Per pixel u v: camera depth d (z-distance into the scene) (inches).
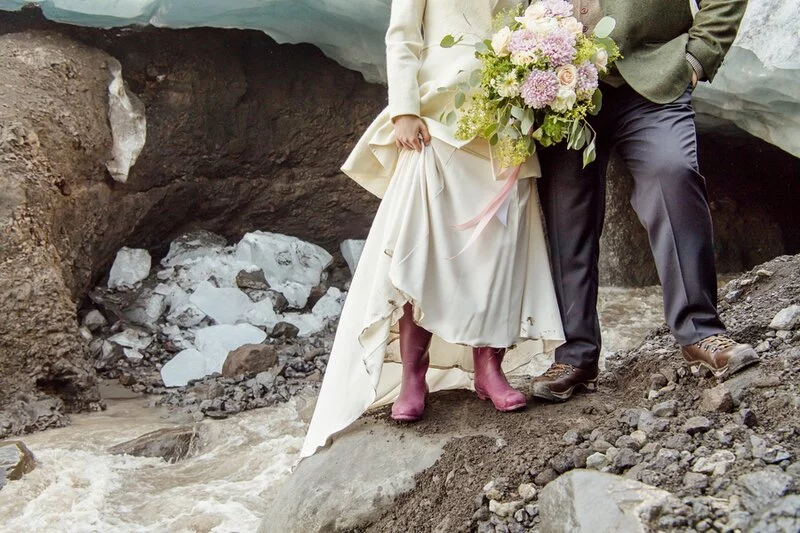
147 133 294.8
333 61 332.8
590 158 113.1
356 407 120.8
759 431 100.7
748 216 372.8
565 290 125.9
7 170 218.8
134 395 239.9
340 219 348.8
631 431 108.6
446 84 119.2
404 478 114.2
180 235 322.3
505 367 135.8
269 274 318.0
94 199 268.8
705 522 85.7
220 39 312.5
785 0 241.4
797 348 113.1
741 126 301.3
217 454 181.5
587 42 113.3
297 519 114.9
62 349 214.5
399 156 124.3
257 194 329.4
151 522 146.3
